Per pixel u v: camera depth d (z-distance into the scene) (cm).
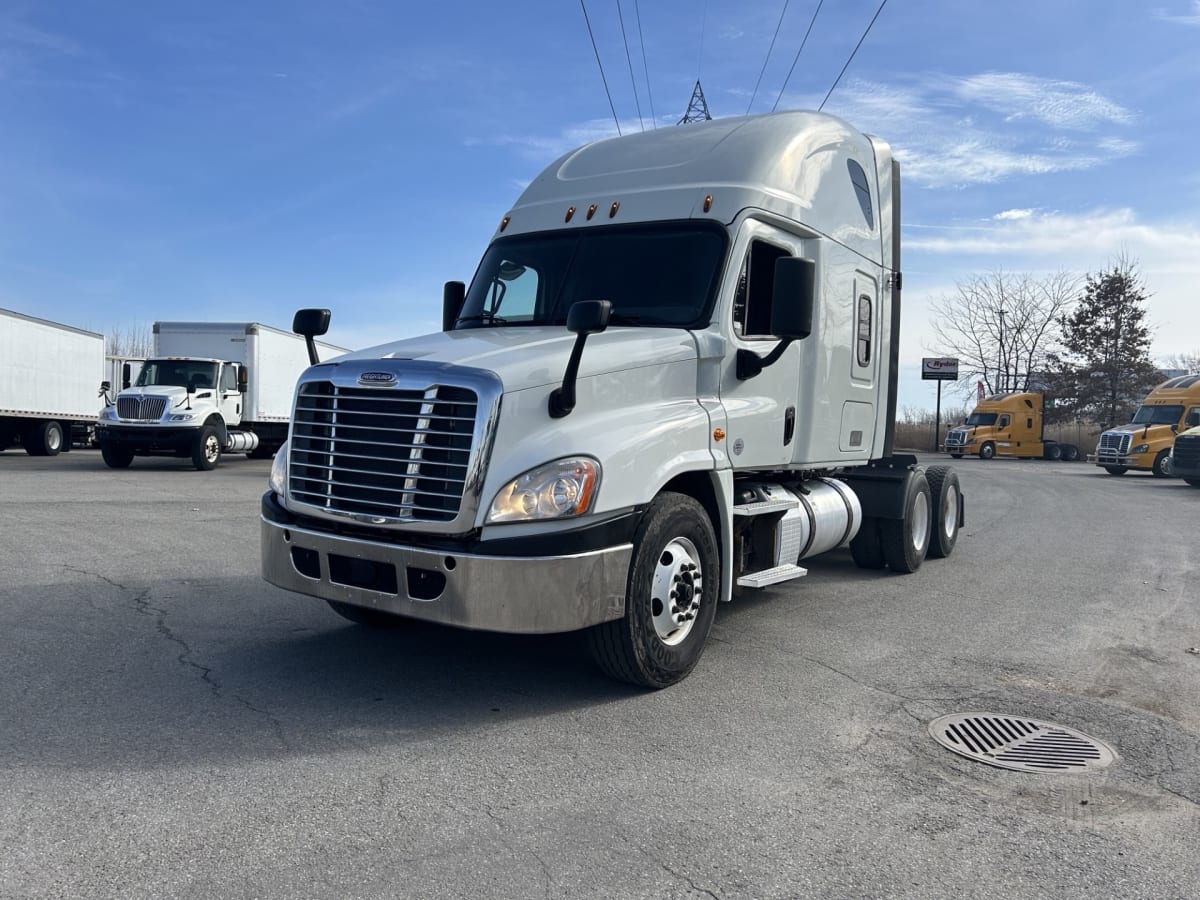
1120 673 588
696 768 416
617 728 465
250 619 659
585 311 464
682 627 543
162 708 473
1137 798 398
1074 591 861
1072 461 4481
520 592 452
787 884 317
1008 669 591
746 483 667
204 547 960
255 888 304
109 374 3269
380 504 483
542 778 400
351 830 347
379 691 511
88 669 533
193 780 388
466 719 472
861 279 777
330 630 634
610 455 480
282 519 529
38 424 2638
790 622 711
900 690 541
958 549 1133
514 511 456
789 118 699
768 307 636
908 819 371
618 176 666
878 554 933
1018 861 339
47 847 327
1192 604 809
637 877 319
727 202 606
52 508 1267
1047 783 412
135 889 301
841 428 754
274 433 2602
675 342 553
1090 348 5472
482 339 549
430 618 461
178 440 2108
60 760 403
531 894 306
